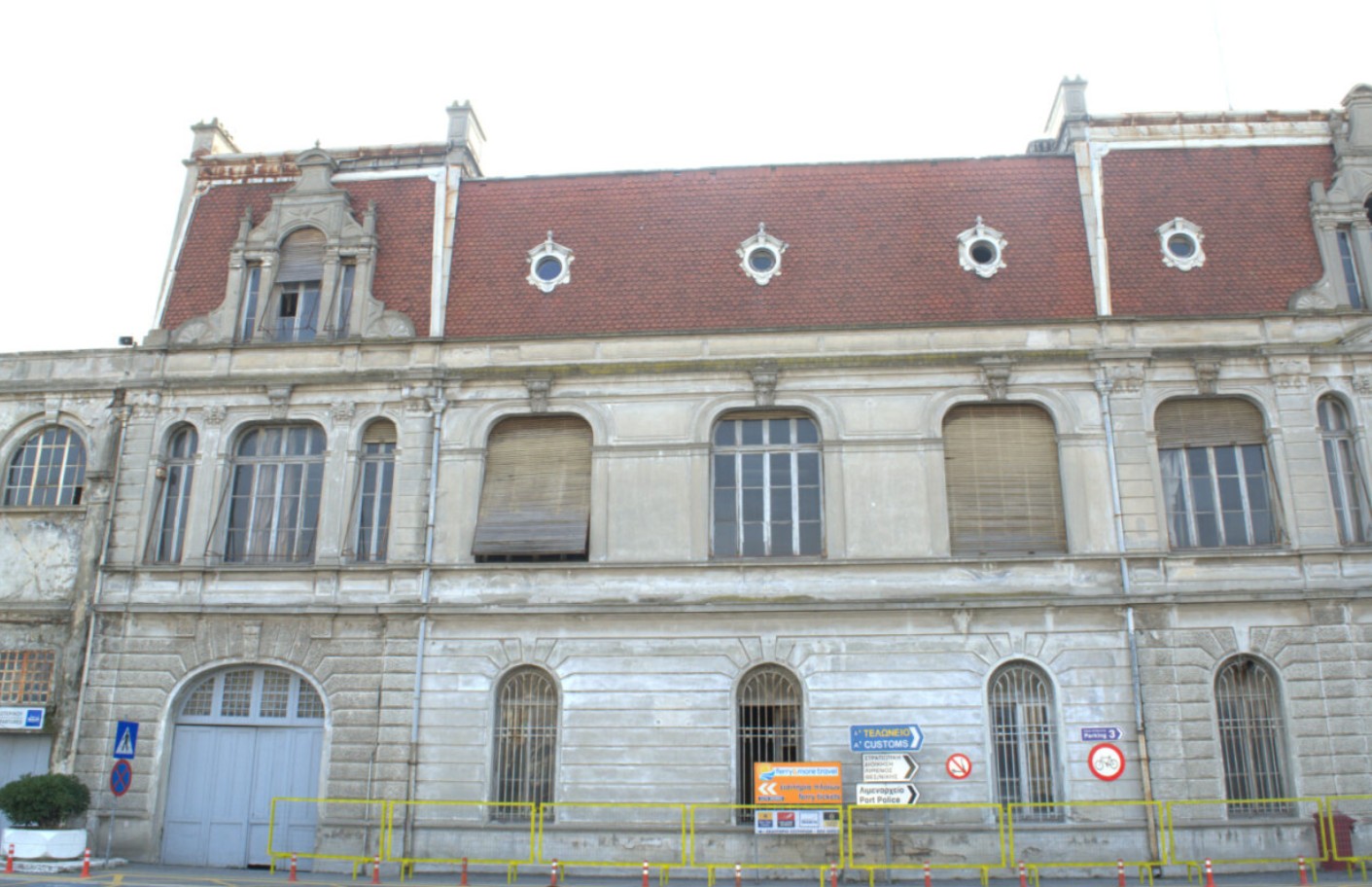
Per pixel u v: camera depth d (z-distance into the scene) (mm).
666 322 25859
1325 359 24312
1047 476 24328
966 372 24672
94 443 26203
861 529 23938
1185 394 24375
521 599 24031
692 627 23594
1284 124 27344
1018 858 21906
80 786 23234
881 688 23000
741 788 22875
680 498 24422
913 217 26875
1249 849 21750
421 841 22938
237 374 26094
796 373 24875
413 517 24781
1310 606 22828
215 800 24031
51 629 25094
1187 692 22531
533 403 25234
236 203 28906
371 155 28844
